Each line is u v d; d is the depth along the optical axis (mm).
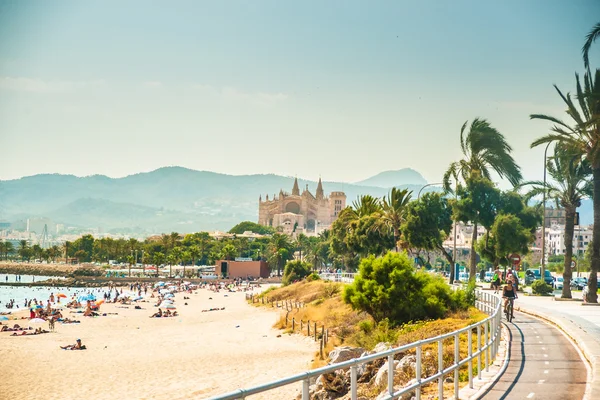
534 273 103562
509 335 30609
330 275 116750
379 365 24766
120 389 40250
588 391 16500
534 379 19172
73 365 50812
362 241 91375
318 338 54406
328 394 22625
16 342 66250
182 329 77250
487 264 180750
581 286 85938
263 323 75375
